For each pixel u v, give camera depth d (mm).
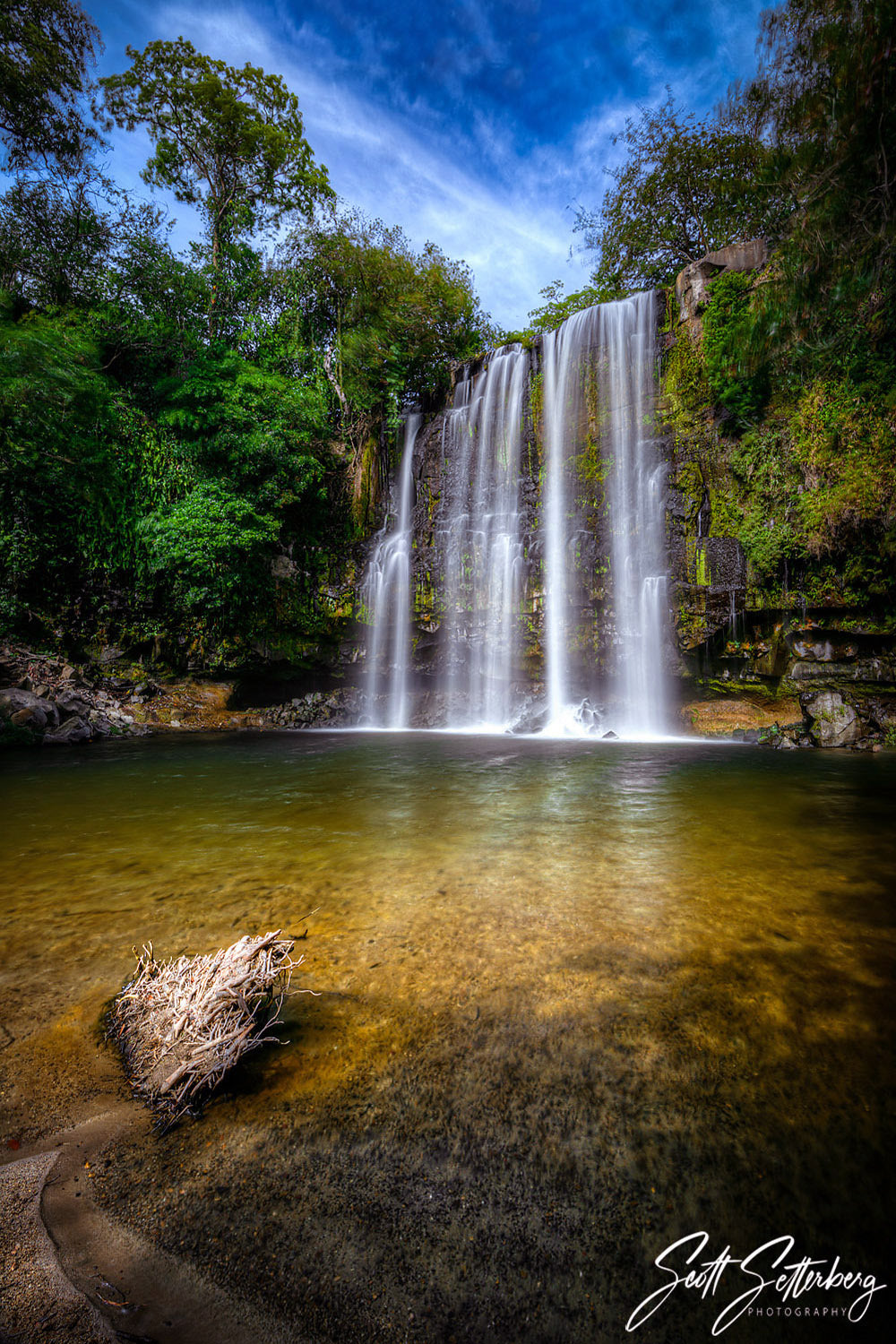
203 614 15250
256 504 15688
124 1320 1076
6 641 12570
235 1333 1067
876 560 10812
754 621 12719
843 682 11469
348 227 20234
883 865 3619
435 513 17781
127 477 14492
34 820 5016
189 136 19719
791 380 11648
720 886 3232
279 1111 1595
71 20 14938
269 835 4477
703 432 13039
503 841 4246
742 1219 1306
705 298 13055
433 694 16672
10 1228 1242
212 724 14414
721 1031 1908
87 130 16156
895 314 9703
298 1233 1259
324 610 16969
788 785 6527
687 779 7023
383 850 4035
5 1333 1040
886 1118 1550
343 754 9555
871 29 5746
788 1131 1521
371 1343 1056
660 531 13211
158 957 2443
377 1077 1721
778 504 11828
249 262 20234
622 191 19266
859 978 2234
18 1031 1956
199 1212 1302
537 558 14969
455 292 21453
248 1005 1854
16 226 15547
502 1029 1937
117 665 14328
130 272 17000
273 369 18375
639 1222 1300
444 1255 1223
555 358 15750
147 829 4703
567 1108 1599
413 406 20094
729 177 17047
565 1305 1138
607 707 13812
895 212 6492
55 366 12734
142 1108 1617
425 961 2395
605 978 2248
